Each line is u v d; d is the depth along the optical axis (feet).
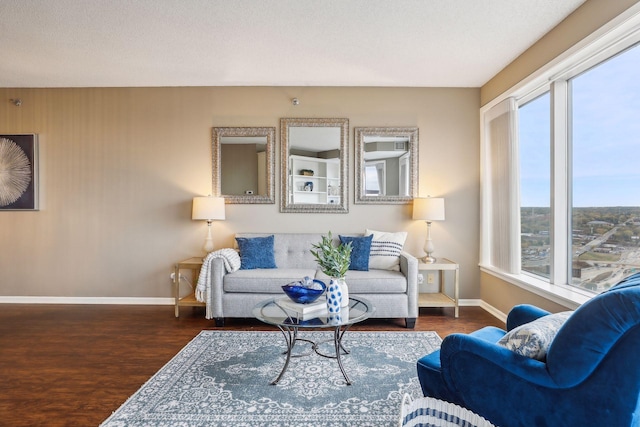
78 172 13.75
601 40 7.53
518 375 4.55
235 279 11.05
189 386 7.25
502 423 4.74
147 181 13.74
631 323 3.76
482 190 13.33
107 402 6.71
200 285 11.41
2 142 13.62
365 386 7.25
